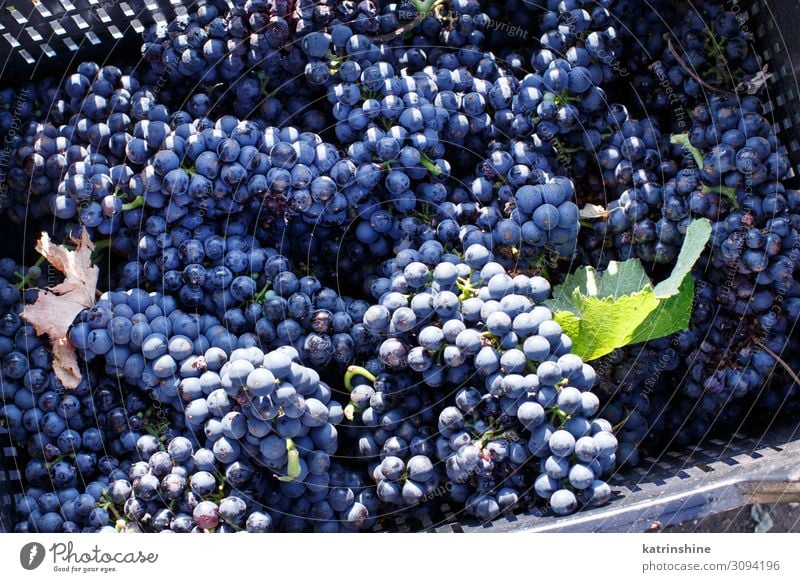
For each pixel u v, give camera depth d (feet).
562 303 5.36
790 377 5.53
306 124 5.38
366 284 5.36
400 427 5.02
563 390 4.66
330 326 5.09
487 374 4.74
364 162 5.08
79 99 5.34
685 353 5.46
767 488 4.38
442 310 4.81
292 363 4.70
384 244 5.33
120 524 4.96
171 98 5.41
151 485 4.81
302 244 5.35
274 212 5.11
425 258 5.05
